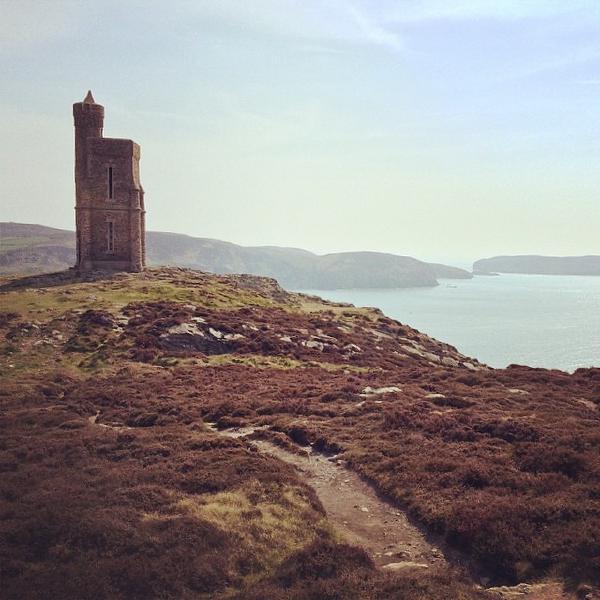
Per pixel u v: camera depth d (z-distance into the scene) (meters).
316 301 91.62
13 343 42.66
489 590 11.70
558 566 12.39
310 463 21.66
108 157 71.75
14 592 10.79
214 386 35.66
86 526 13.45
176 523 14.04
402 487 18.05
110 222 72.81
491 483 17.11
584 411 27.27
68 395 32.91
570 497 15.18
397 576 11.62
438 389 33.66
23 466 18.81
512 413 25.98
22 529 13.22
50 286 62.81
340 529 15.76
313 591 10.90
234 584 12.04
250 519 15.05
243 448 21.92
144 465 19.22
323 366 46.66
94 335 46.03
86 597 10.80
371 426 25.23
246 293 75.88
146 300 57.12
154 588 11.33
